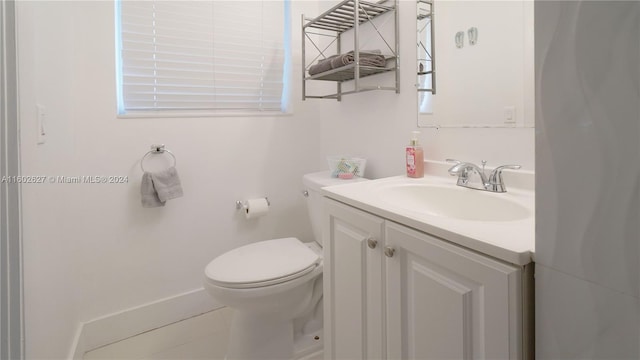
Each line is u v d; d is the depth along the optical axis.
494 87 1.19
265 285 1.33
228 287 1.31
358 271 1.05
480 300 0.69
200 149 1.87
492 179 1.10
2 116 0.71
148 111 1.80
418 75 1.48
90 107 1.58
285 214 2.14
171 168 1.73
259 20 2.02
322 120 2.19
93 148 1.60
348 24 1.82
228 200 1.96
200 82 1.89
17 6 0.77
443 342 0.77
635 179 0.42
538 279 0.56
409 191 1.26
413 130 1.52
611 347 0.46
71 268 1.46
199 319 1.89
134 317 1.75
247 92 2.04
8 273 0.72
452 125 1.34
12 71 0.74
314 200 1.72
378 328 0.98
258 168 2.04
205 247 1.92
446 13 1.35
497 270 0.64
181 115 1.80
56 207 1.24
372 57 1.54
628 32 0.41
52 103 1.19
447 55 1.35
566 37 0.48
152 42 1.75
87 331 1.63
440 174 1.38
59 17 1.28
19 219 0.76
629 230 0.43
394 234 0.90
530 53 1.09
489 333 0.67
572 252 0.50
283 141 2.10
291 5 2.05
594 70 0.45
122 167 1.67
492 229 0.74
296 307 1.49
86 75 1.57
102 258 1.66
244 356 1.46
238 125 1.97
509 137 1.15
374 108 1.73
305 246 1.66
